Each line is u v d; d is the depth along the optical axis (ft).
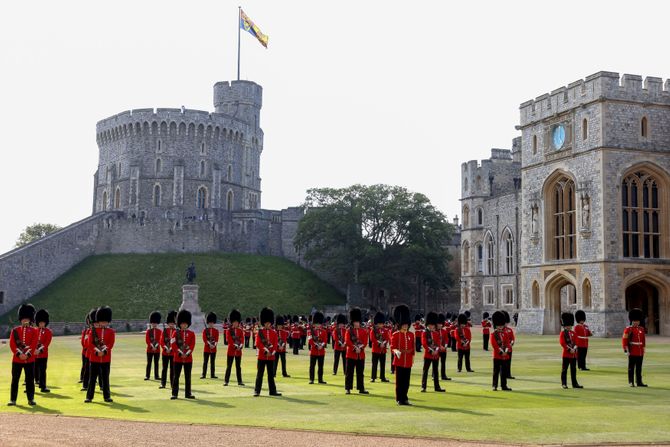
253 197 410.31
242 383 78.43
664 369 89.86
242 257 333.42
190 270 223.10
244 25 400.47
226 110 410.11
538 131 196.54
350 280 311.88
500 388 70.33
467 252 282.36
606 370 89.25
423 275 304.09
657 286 174.40
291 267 335.26
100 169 393.70
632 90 174.50
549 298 190.90
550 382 75.87
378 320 79.97
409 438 43.42
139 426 47.83
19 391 70.59
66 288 295.28
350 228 301.84
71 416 52.70
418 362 103.19
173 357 64.90
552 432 45.68
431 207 313.53
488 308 271.28
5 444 41.06
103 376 62.44
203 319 215.10
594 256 172.35
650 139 175.42
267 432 45.42
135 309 272.51
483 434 44.88
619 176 171.83
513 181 283.59
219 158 383.04
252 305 285.43
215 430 46.19
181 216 363.15
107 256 328.29
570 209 185.78
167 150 370.12
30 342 60.49
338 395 66.54
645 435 44.73
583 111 178.70
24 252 290.97
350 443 41.57
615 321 167.53
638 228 174.29
